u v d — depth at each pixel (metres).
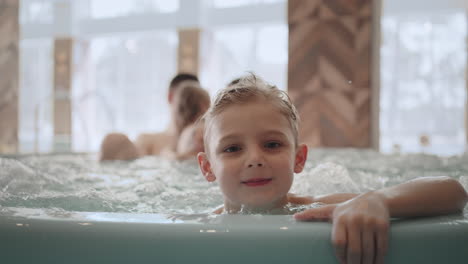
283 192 0.82
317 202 0.94
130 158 2.19
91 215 0.56
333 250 0.50
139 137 2.60
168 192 1.23
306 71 4.75
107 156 2.14
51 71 9.11
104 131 9.07
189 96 2.29
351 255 0.50
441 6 7.75
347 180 1.33
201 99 2.30
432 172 1.73
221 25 8.58
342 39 4.66
